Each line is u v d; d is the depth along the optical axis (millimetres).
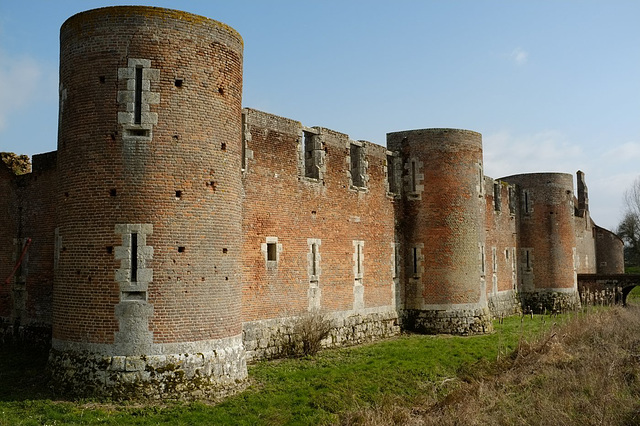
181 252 15344
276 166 21766
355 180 26984
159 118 15383
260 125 21172
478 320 28672
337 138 25375
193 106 15812
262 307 20672
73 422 12898
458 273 28531
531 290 43375
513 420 13641
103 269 15008
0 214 24516
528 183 44375
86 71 15625
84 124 15531
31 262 22891
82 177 15445
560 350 20562
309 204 23344
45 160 22859
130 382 14438
